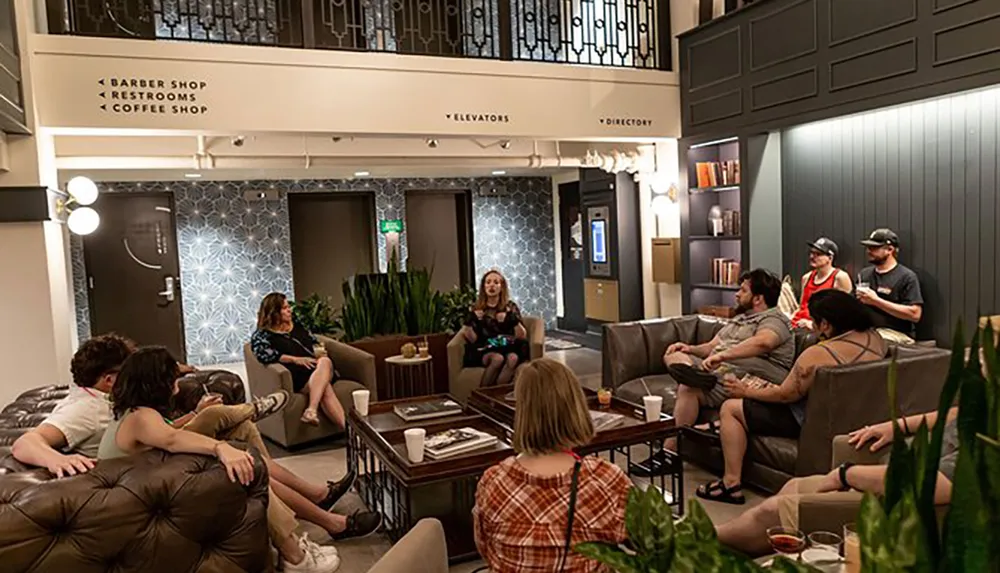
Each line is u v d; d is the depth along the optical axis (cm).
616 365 459
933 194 439
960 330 69
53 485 203
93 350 273
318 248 888
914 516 63
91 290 785
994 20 366
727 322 455
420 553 139
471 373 505
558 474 169
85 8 489
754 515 218
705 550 71
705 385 377
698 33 581
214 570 220
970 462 61
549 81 552
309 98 477
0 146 394
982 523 60
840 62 458
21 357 426
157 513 211
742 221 554
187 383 378
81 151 541
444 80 515
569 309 958
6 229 420
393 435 324
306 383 462
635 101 591
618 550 75
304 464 428
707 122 579
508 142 652
